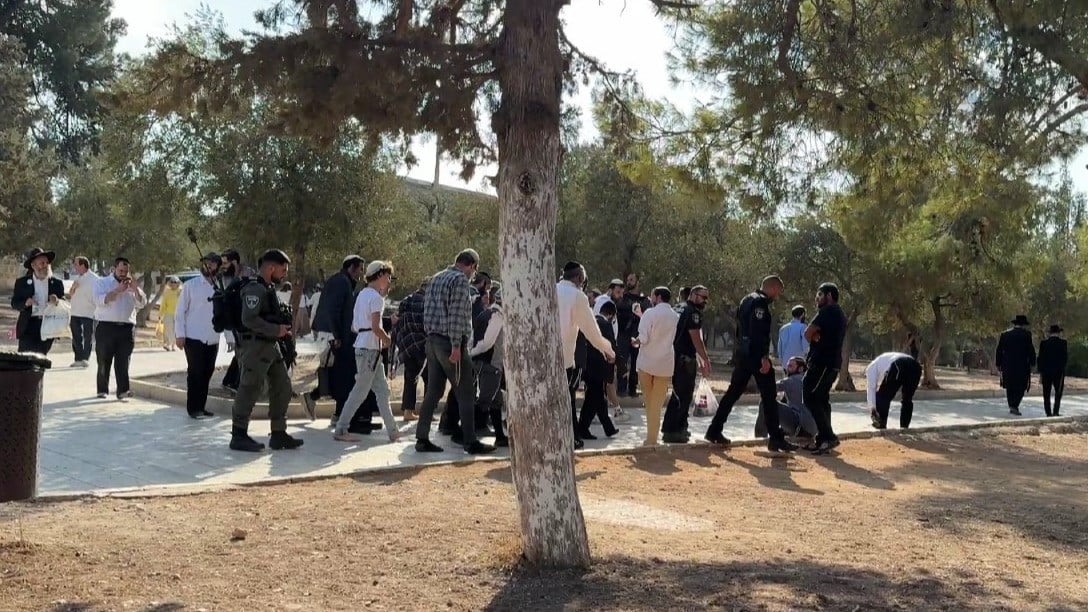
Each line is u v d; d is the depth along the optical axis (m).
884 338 42.41
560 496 5.35
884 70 8.55
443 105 5.74
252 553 5.53
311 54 5.68
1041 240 21.66
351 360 11.35
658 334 10.95
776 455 11.21
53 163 34.81
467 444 9.75
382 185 16.52
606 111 8.85
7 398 5.11
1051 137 10.12
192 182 15.88
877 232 10.54
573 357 10.30
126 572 5.03
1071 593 5.60
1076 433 15.93
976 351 47.69
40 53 47.34
